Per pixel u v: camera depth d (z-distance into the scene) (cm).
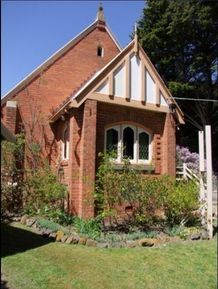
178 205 1262
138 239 1120
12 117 1488
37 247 987
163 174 1409
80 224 1167
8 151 1330
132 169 1277
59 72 1658
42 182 1315
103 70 1356
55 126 1561
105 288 763
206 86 3053
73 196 1297
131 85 1426
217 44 2938
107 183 1206
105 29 1828
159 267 927
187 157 2411
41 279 776
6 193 1321
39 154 1481
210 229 1273
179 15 2731
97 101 1340
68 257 927
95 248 1030
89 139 1302
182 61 2995
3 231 1123
